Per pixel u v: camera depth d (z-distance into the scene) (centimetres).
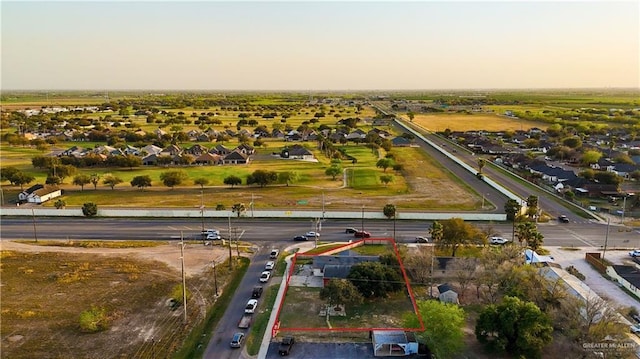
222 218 9606
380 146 18875
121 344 5072
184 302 5534
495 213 9712
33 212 9419
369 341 5144
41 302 5978
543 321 4853
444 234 7325
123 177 13325
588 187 11331
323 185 12425
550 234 8638
